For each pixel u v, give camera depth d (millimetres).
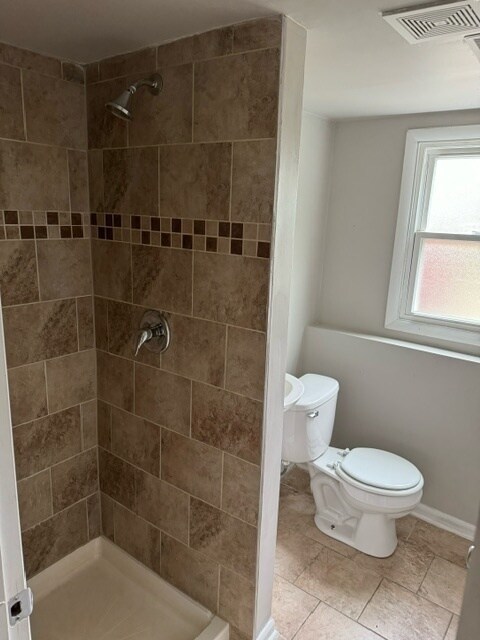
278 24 1197
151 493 1854
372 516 2162
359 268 2629
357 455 2311
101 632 1740
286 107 1260
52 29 1343
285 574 2062
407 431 2465
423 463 2434
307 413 2234
